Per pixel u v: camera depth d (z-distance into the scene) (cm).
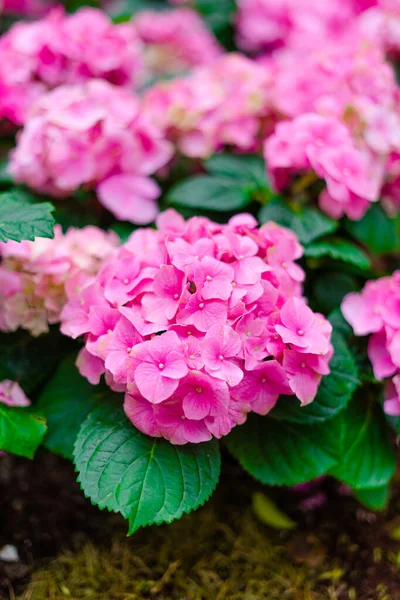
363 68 92
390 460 82
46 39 94
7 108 94
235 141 95
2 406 79
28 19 134
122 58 99
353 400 83
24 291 82
